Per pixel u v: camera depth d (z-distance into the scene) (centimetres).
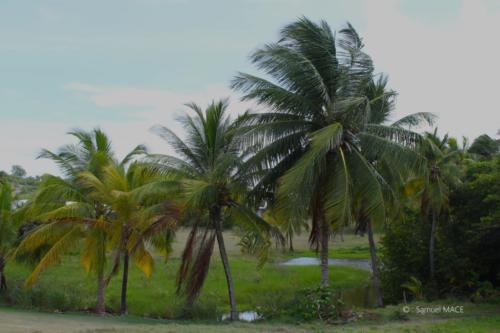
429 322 1653
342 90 1852
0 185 2325
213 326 1534
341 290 3031
